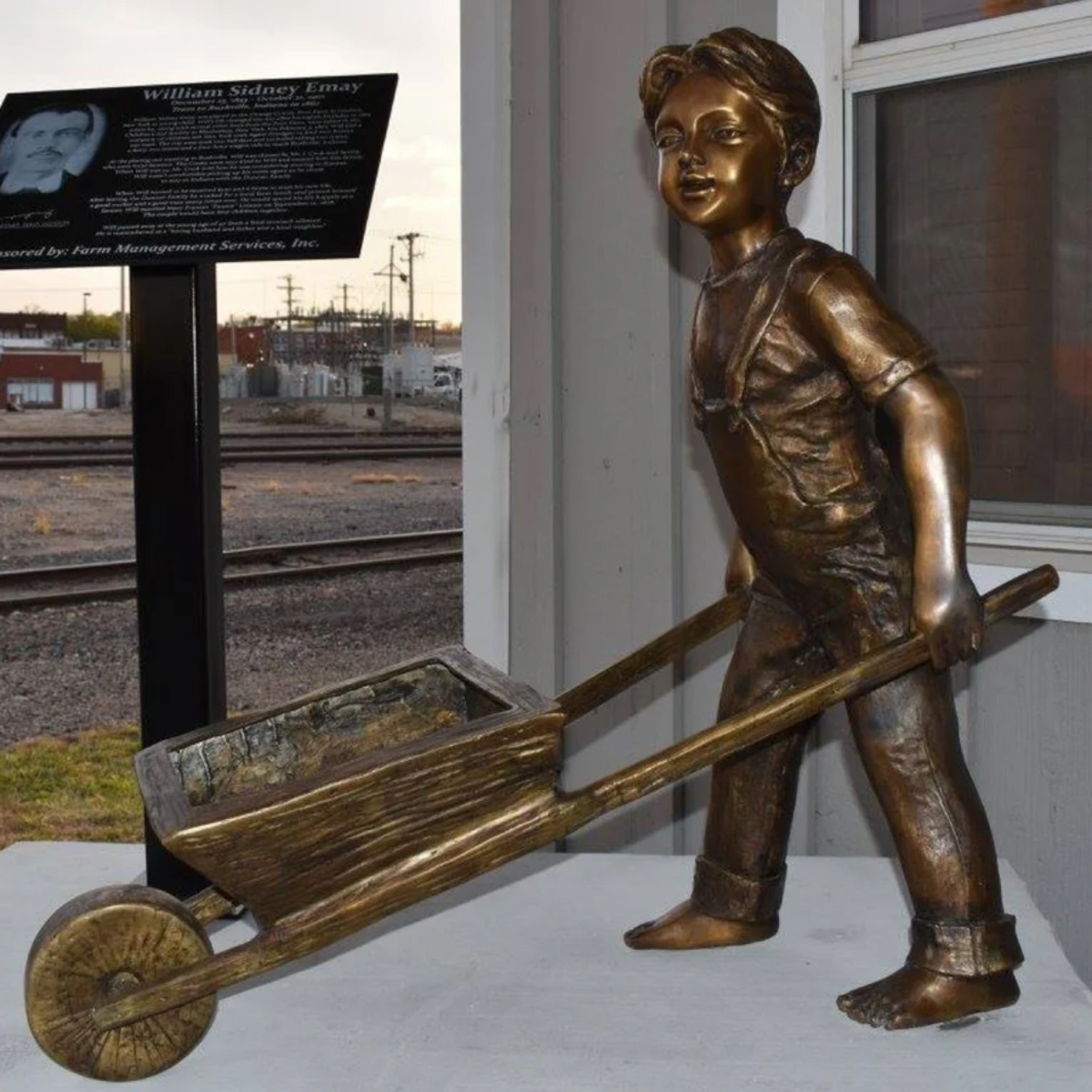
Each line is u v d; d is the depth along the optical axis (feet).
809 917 5.55
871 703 4.58
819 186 6.64
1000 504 6.45
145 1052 4.39
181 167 5.92
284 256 5.64
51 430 27.07
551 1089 4.26
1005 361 6.38
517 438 7.62
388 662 16.28
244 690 15.46
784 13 6.62
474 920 5.58
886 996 4.61
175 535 5.93
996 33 6.15
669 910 5.65
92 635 16.87
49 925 4.34
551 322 7.44
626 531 7.34
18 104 6.18
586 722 7.55
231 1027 4.72
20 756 14.44
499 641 7.74
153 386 5.88
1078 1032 4.54
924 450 4.31
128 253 5.70
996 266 6.36
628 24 7.09
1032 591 4.63
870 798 6.76
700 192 4.52
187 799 4.44
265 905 4.37
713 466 7.09
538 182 7.41
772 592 5.03
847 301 4.38
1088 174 6.07
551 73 7.30
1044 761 6.22
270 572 18.02
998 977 4.57
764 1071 4.34
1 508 20.85
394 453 25.20
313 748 5.16
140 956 4.35
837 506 4.56
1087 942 6.17
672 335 7.11
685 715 7.34
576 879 6.03
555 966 5.14
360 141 5.87
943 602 4.30
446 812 4.38
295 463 25.34
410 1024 4.72
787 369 4.50
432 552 19.47
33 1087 4.40
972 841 4.54
